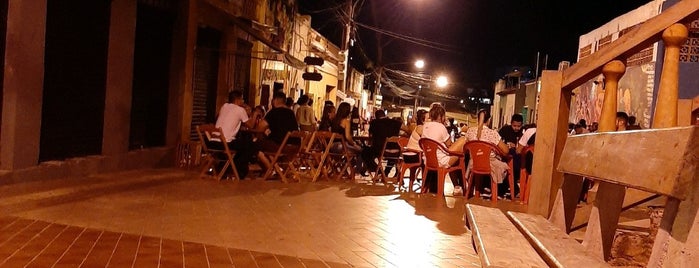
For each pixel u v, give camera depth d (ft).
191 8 47.32
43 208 25.27
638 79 52.80
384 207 31.12
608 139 12.71
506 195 42.60
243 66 64.95
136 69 42.70
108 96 38.14
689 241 8.39
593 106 64.13
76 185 31.65
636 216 27.99
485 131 37.29
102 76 37.96
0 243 19.74
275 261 19.48
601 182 14.47
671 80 15.12
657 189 9.34
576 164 14.82
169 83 46.73
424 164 38.70
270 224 25.03
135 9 40.29
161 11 44.29
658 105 15.23
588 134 14.70
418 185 44.91
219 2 56.34
